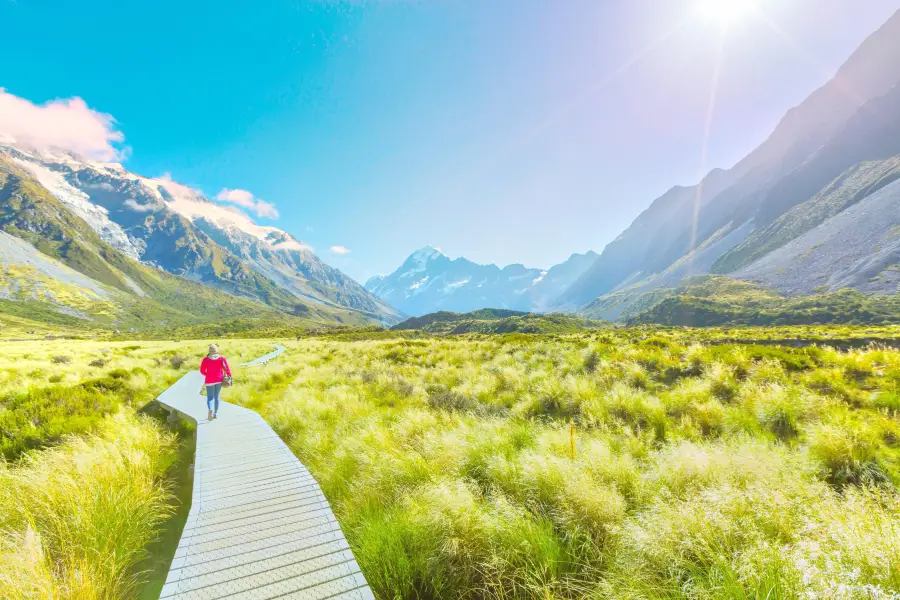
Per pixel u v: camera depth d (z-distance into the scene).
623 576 3.15
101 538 4.23
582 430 7.22
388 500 4.92
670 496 4.06
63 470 5.54
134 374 16.05
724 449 5.09
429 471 5.37
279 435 8.51
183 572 3.63
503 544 3.75
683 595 2.79
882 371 9.18
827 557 2.60
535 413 9.12
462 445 6.03
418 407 9.72
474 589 3.55
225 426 8.84
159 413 11.39
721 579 2.77
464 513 3.96
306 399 10.76
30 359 24.84
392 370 15.89
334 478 5.88
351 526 4.60
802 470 4.52
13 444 7.79
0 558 3.41
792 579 2.54
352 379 14.12
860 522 3.03
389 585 3.63
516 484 4.84
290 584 3.48
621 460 5.10
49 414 9.16
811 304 139.12
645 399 8.59
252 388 14.19
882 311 116.31
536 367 14.06
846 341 28.05
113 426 8.41
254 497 5.22
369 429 7.45
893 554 2.56
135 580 4.14
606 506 3.98
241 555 3.91
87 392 11.08
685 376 10.98
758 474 4.17
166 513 5.49
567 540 3.87
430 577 3.66
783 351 11.97
